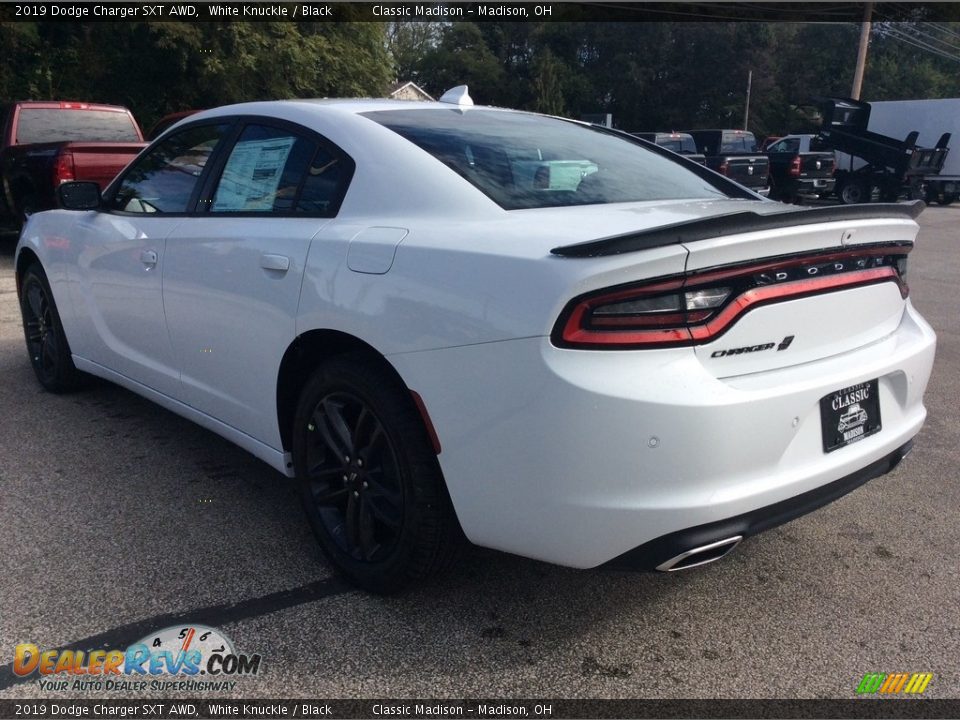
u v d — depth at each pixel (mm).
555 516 2154
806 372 2338
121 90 18547
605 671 2389
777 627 2613
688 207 2701
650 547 2139
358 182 2803
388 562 2596
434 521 2459
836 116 22281
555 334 2062
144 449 4008
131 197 3916
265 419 3057
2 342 6070
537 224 2377
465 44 54000
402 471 2477
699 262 2080
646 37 51406
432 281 2328
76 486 3570
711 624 2627
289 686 2311
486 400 2193
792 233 2197
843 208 2312
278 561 2963
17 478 3643
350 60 20906
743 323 2182
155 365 3709
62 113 10484
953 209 22516
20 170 9586
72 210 4203
